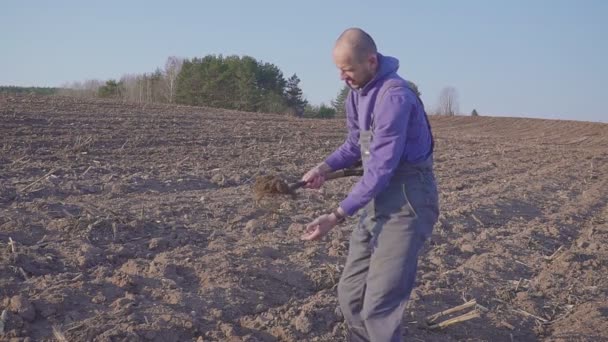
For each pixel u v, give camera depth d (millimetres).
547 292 5977
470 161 15938
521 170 14664
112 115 18641
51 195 7777
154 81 52812
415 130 3654
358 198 3584
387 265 3701
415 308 5258
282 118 26219
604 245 7652
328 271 5758
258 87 55500
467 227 8109
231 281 5289
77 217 6469
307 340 4590
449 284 5922
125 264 5453
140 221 6566
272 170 11242
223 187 9586
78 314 4508
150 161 11344
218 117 22312
